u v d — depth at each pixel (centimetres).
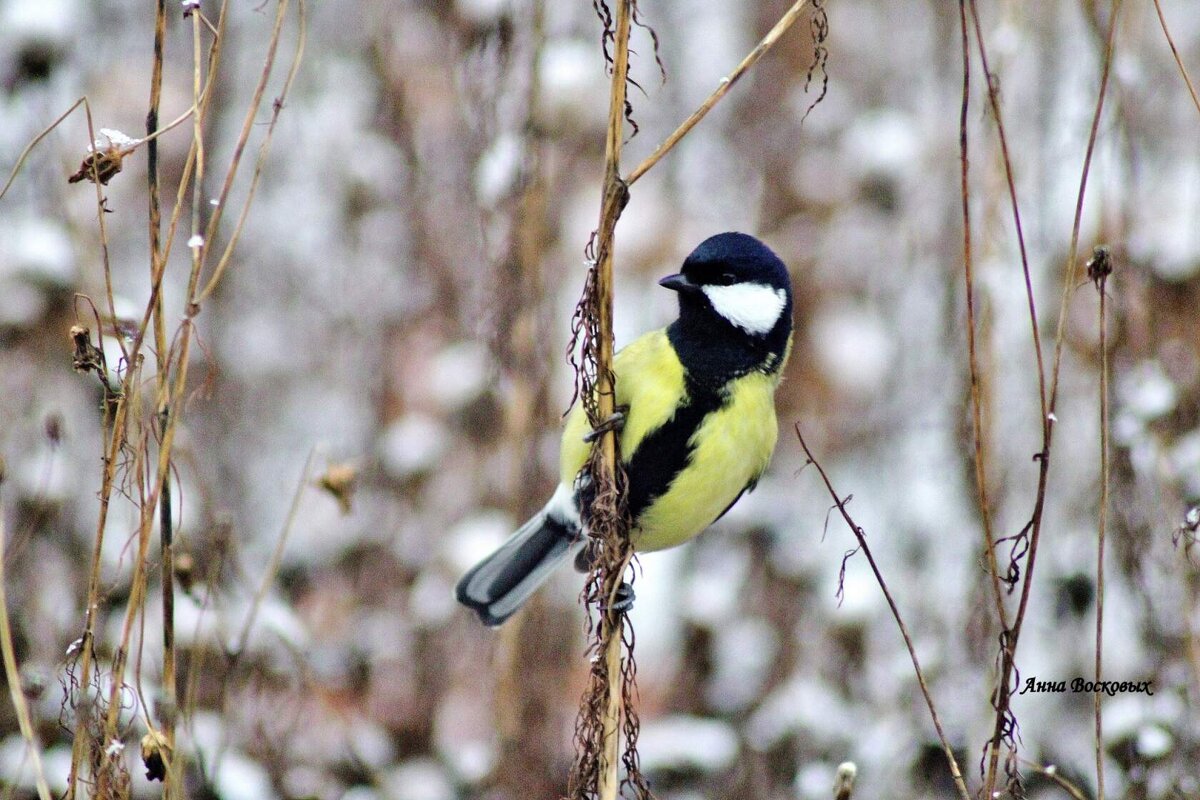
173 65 1260
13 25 1038
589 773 560
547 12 1044
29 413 898
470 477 1188
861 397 1289
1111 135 870
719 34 1512
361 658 1088
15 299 922
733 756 1033
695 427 739
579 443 750
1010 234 1038
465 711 1090
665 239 1220
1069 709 905
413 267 1267
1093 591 922
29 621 808
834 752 1007
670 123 1458
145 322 515
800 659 1095
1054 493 1002
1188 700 768
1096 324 959
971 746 895
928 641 976
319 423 1336
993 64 1010
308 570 1144
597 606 580
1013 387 1020
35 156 1005
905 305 1291
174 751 536
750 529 1155
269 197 1371
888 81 1520
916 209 1280
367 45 1379
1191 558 781
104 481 523
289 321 1375
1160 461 816
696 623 1100
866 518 1240
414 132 1280
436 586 1127
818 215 1365
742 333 747
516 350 973
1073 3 1048
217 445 1209
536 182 966
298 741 898
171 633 546
